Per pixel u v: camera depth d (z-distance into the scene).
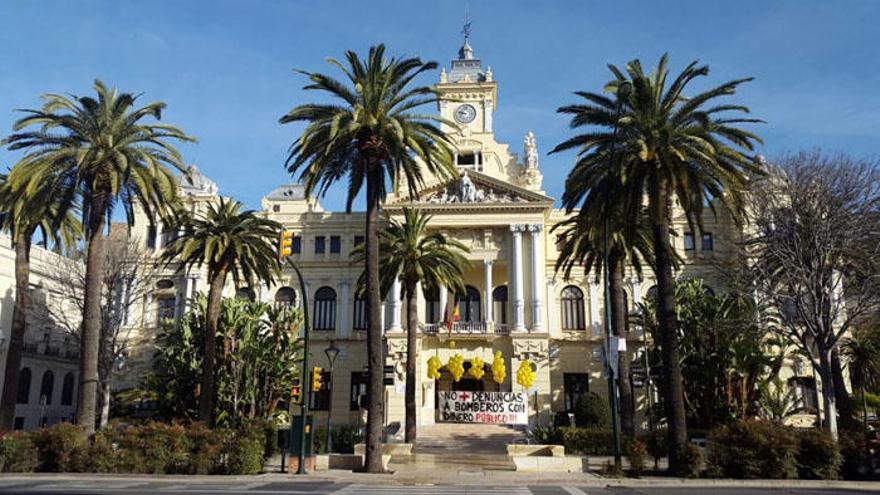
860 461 25.59
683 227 58.31
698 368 41.34
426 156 29.78
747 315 39.56
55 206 37.91
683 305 43.69
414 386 41.09
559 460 29.95
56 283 57.81
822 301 32.53
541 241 56.62
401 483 24.48
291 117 30.03
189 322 45.44
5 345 52.28
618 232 36.19
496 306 60.06
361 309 60.88
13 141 31.38
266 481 24.91
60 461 27.64
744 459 25.47
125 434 28.30
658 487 23.09
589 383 56.50
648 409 43.53
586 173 30.69
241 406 43.28
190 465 27.22
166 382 44.25
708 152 27.47
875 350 44.47
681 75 28.19
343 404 57.88
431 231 57.84
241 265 40.19
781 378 53.28
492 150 62.81
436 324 56.12
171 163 33.31
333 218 63.03
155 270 58.25
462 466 31.89
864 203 33.75
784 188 35.62
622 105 27.72
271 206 73.25
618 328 38.06
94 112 31.77
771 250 35.88
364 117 28.72
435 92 30.81
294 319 47.22
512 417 48.88
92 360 30.55
